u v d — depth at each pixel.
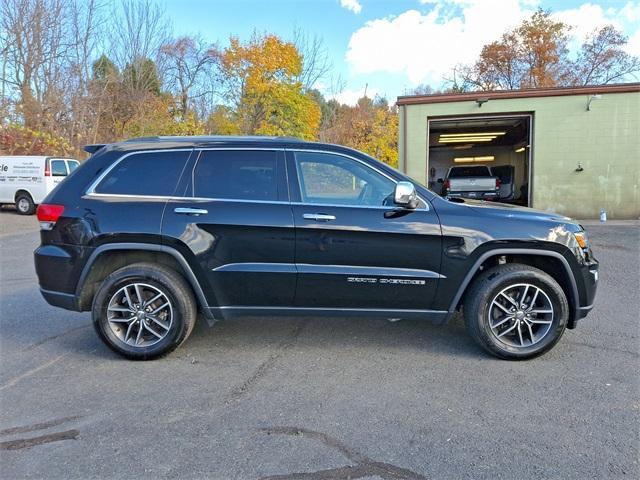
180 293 3.62
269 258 3.56
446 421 2.70
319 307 3.65
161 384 3.23
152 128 24.81
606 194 13.66
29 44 21.17
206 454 2.39
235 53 25.48
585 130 13.54
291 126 26.47
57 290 3.67
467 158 24.77
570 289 3.64
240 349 3.89
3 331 4.35
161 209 3.57
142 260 3.77
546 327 3.60
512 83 36.09
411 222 3.54
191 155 3.71
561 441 2.49
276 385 3.20
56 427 2.66
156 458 2.36
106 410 2.86
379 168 3.68
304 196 3.62
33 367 3.53
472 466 2.28
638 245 8.97
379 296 3.61
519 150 21.69
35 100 21.36
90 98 23.27
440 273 3.56
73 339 4.14
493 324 3.61
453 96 13.87
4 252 9.00
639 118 13.22
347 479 2.19
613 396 2.98
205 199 3.60
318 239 3.53
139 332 3.67
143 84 27.58
